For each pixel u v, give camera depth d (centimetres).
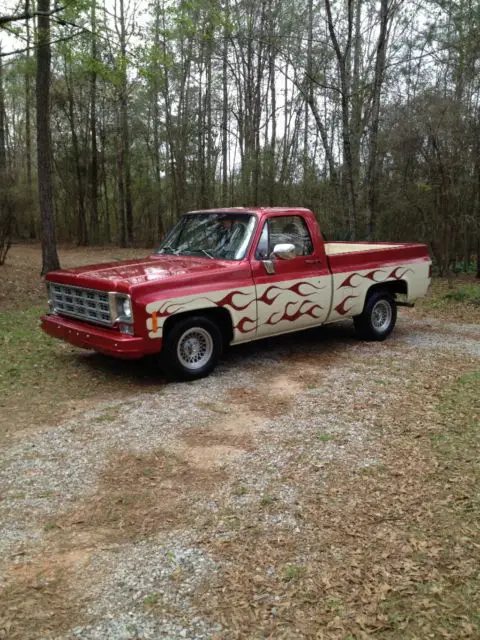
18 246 3078
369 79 2014
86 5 1044
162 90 2578
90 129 3234
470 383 604
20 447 454
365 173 1841
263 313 659
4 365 682
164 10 2117
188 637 255
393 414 518
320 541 325
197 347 625
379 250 794
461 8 1518
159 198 3130
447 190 1415
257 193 2230
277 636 255
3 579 296
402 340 822
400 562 305
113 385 608
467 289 1273
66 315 654
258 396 570
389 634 256
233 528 339
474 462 418
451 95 1491
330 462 423
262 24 2047
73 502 371
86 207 3525
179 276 589
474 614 267
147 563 307
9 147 3991
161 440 464
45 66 1416
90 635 256
